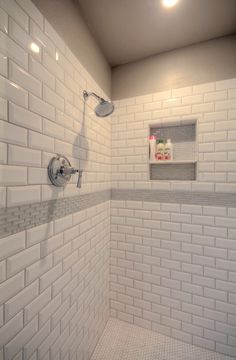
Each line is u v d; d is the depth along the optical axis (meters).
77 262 1.06
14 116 0.62
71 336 0.99
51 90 0.81
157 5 1.06
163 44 1.36
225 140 1.26
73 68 1.00
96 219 1.32
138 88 1.50
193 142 1.43
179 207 1.38
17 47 0.63
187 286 1.37
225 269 1.28
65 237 0.94
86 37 1.16
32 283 0.71
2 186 0.58
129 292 1.53
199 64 1.34
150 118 1.46
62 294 0.91
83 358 1.13
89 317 1.21
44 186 0.78
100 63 1.37
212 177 1.30
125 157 1.53
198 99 1.33
